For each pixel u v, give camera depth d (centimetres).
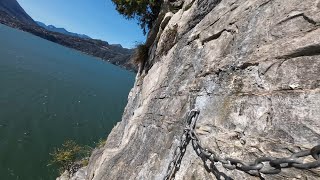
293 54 351
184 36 845
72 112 6438
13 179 3481
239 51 465
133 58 1515
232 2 595
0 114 4919
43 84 7638
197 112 489
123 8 1480
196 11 796
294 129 303
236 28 522
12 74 7425
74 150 3584
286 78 346
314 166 208
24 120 5084
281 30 391
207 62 571
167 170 472
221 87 470
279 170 238
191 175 405
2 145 4053
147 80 1157
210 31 632
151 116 795
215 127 421
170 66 859
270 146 317
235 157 349
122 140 1156
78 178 1622
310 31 345
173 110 628
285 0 415
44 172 3806
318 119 286
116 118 7362
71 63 15238
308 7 365
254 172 308
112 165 917
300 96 316
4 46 11531
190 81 620
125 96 11250
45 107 6066
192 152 440
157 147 607
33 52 13500
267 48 399
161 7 1259
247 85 406
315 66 320
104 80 13400
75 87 8881
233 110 405
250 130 356
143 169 613
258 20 458
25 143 4353
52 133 5038
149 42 1379
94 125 6212
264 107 355
